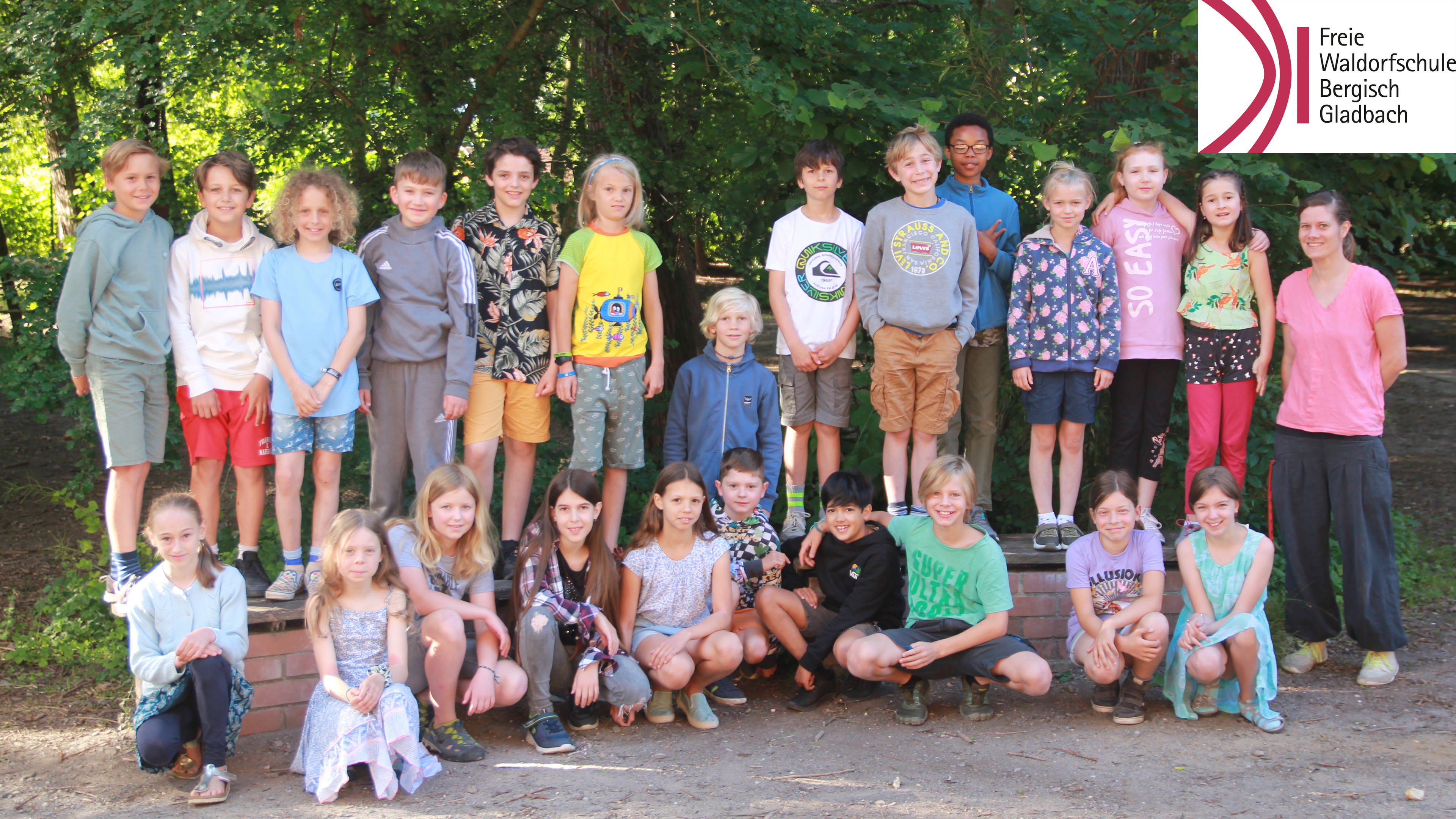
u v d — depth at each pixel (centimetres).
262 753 384
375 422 430
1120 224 466
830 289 473
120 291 397
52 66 574
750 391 471
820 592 445
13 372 529
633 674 397
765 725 411
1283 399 479
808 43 571
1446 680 443
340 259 411
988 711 413
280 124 561
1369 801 324
